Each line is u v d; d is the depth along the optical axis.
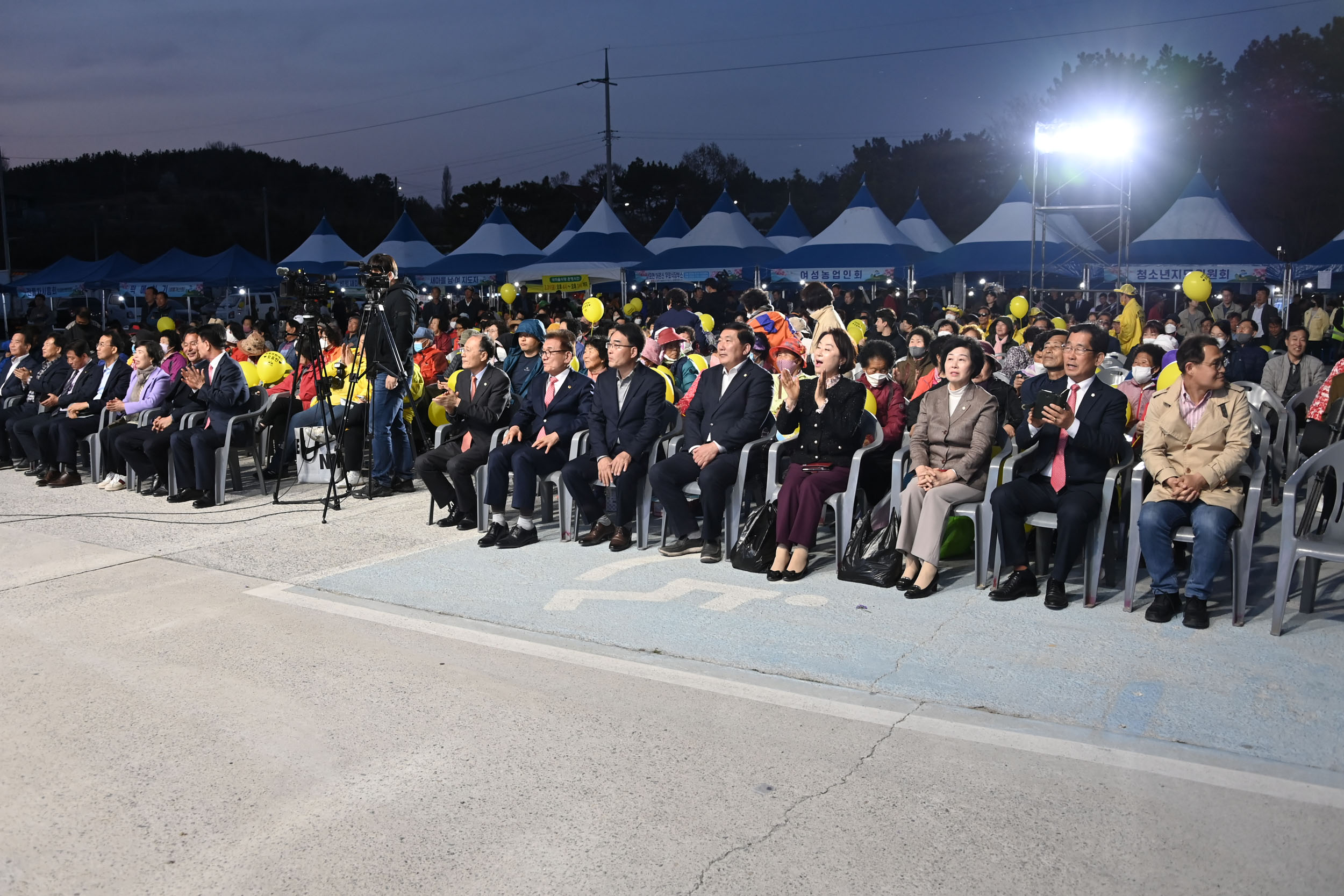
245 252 26.89
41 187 80.19
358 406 8.73
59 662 4.66
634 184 66.38
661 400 6.54
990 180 55.19
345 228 68.88
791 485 5.76
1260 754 3.44
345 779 3.46
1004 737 3.64
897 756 3.52
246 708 4.07
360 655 4.65
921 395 7.03
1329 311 19.31
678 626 4.95
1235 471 4.77
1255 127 42.09
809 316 8.96
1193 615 4.72
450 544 6.77
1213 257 21.00
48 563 6.55
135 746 3.75
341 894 2.80
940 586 5.55
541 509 7.82
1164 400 5.02
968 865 2.85
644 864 2.90
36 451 10.02
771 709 3.95
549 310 20.05
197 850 3.04
